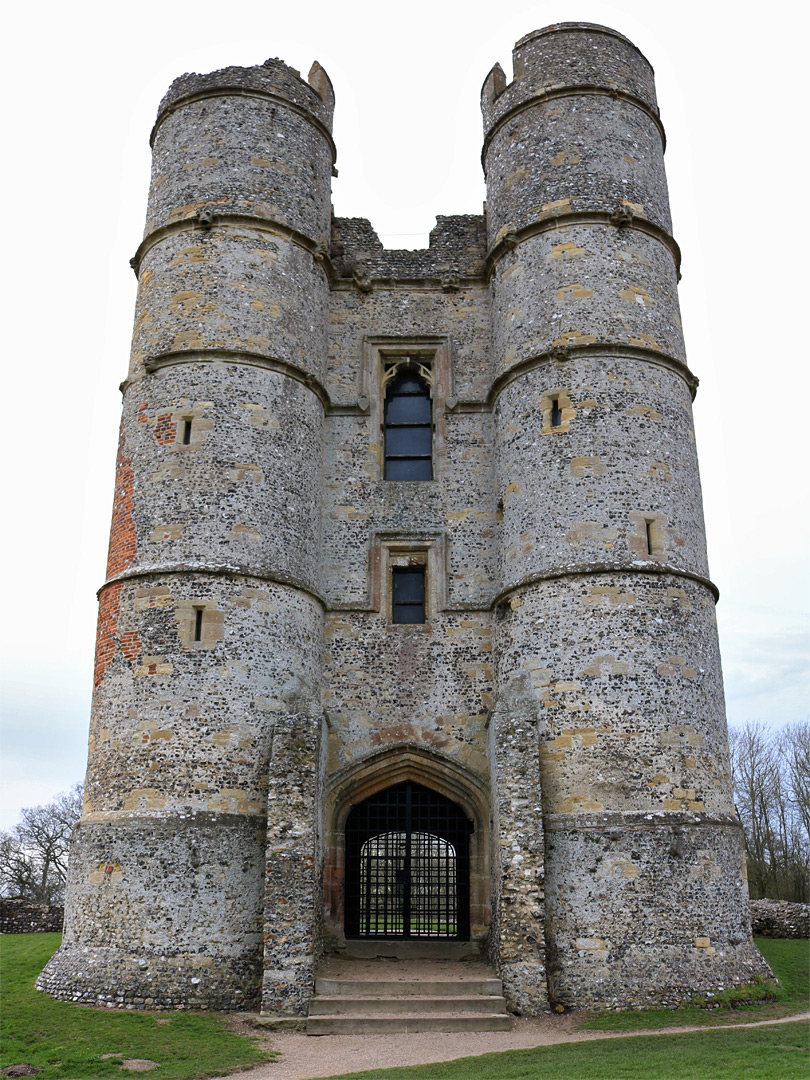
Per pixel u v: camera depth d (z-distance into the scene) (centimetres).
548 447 1498
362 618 1623
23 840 3772
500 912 1270
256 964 1252
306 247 1706
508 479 1559
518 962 1206
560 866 1280
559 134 1675
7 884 3688
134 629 1401
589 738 1327
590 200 1616
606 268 1574
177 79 1764
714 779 1346
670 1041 1019
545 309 1577
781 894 2759
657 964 1216
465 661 1595
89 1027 1100
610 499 1438
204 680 1359
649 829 1269
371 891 1552
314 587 1570
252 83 1727
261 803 1332
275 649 1427
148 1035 1077
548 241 1612
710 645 1434
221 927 1248
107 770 1349
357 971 1327
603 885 1252
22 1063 970
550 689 1373
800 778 3033
